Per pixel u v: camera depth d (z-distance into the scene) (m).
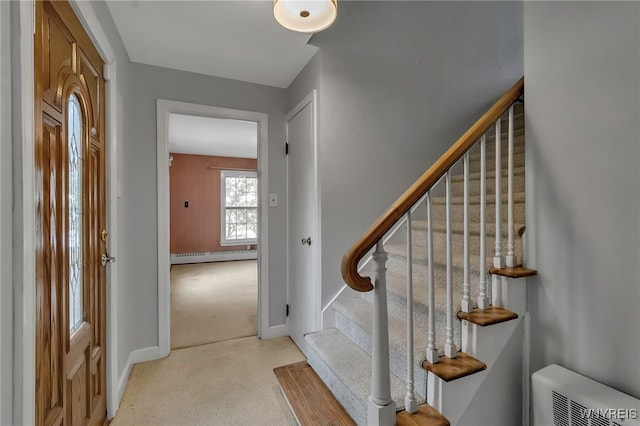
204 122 4.06
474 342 1.32
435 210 2.47
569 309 1.25
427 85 2.57
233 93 2.54
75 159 1.22
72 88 1.16
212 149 5.94
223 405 1.72
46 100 0.94
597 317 1.16
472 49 2.79
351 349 1.81
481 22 2.83
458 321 1.46
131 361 2.13
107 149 1.61
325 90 2.13
